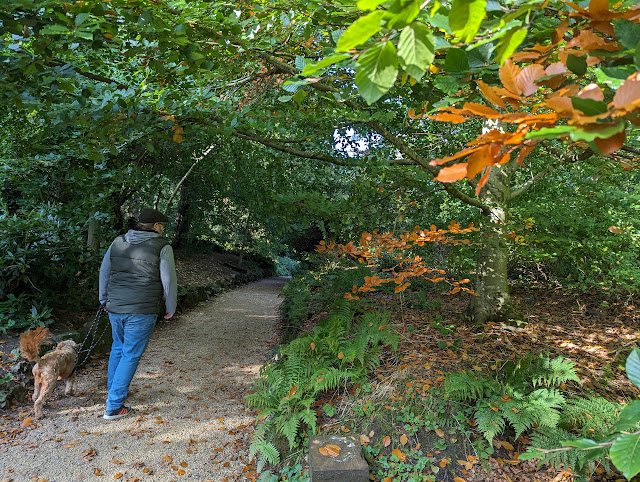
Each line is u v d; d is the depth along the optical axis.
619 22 0.82
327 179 6.45
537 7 0.99
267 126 3.85
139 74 4.50
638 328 4.55
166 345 6.05
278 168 6.15
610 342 4.11
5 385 3.69
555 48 1.01
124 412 3.69
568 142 1.21
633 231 5.08
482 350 3.74
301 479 2.73
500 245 4.43
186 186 12.09
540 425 2.68
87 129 3.27
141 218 3.79
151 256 3.66
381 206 4.49
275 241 18.14
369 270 6.09
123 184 6.86
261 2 2.97
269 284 16.55
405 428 2.88
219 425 3.63
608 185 4.72
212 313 8.89
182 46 2.58
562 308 5.66
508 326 4.44
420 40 0.67
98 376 4.54
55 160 4.99
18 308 4.71
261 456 2.90
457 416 2.88
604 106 0.60
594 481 2.38
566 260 5.68
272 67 3.95
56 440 3.21
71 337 4.64
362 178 4.41
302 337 4.23
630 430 0.85
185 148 7.34
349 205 4.05
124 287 3.63
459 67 1.03
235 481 2.88
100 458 3.03
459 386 2.89
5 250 4.81
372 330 3.72
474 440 2.80
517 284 7.03
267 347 6.24
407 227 4.94
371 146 5.22
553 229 5.42
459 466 2.66
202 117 3.69
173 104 3.49
